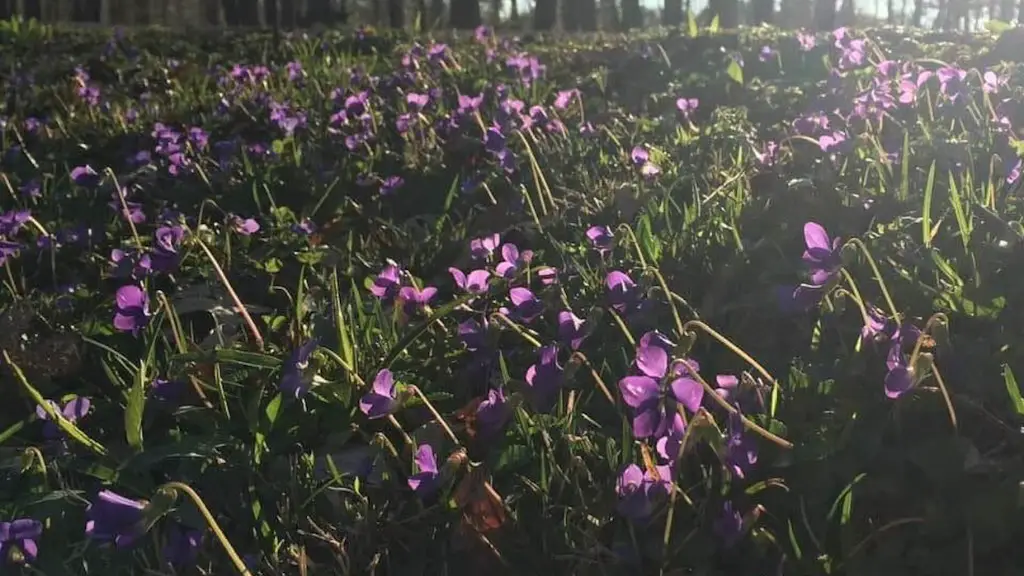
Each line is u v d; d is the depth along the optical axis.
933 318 0.26
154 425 0.31
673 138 0.62
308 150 0.65
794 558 0.22
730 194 0.44
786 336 0.32
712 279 0.37
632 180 0.51
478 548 0.23
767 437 0.24
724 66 0.93
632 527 0.22
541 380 0.26
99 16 3.94
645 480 0.22
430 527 0.25
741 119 0.68
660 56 1.04
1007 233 0.34
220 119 0.83
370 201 0.56
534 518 0.24
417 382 0.32
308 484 0.27
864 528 0.23
